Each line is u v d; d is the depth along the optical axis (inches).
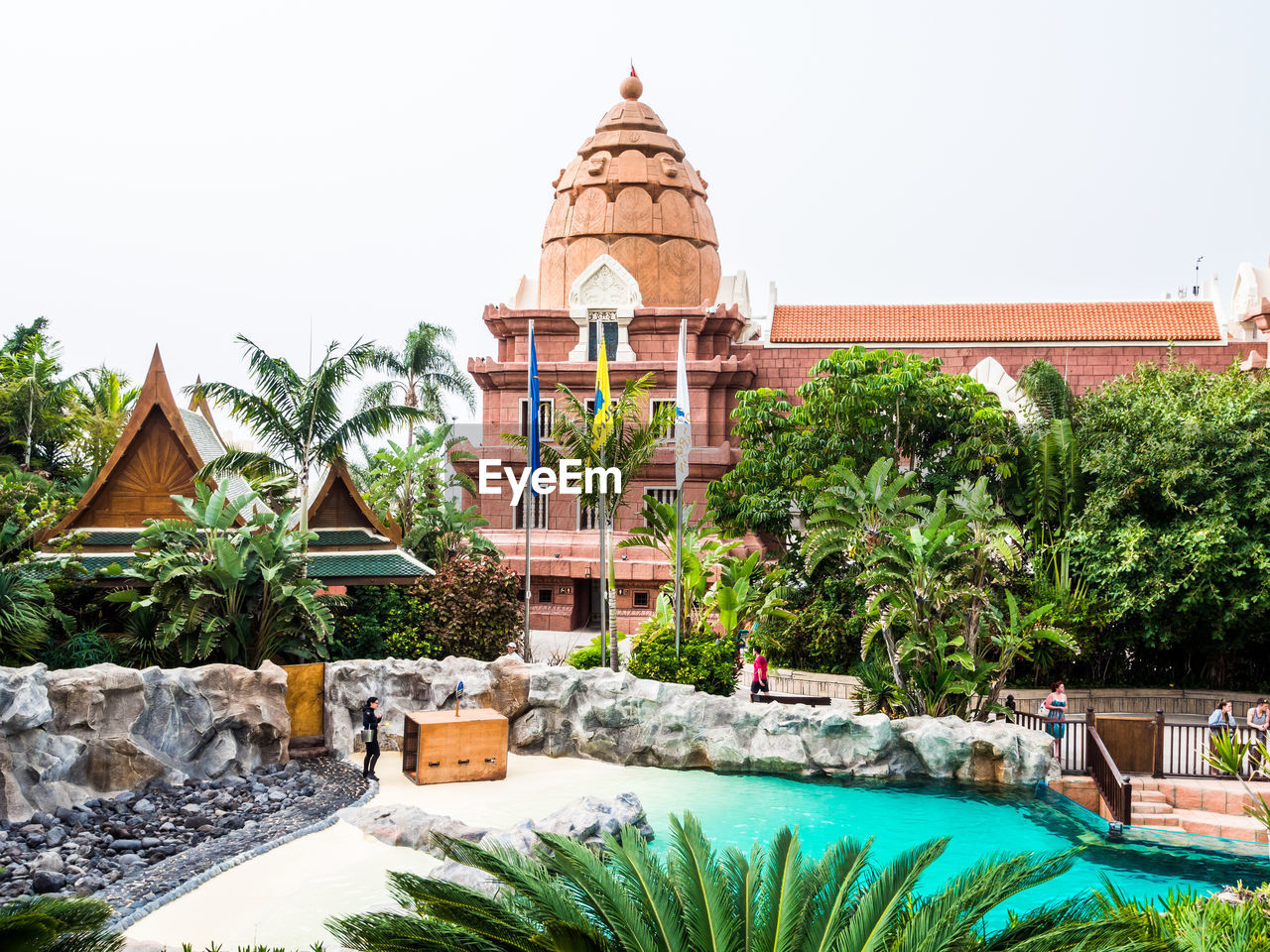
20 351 1561.3
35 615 842.8
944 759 882.1
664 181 1894.7
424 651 1074.1
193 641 899.4
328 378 1025.5
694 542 1194.0
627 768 928.9
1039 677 1149.7
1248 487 1085.8
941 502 965.2
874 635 1005.8
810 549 1034.7
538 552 1546.5
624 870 355.3
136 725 772.0
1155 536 1103.6
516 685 975.6
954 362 1779.0
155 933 538.9
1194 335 1736.0
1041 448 1210.0
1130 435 1168.2
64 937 304.7
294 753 896.9
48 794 708.7
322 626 915.4
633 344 1800.0
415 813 713.6
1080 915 325.4
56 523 994.1
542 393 1777.8
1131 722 873.5
